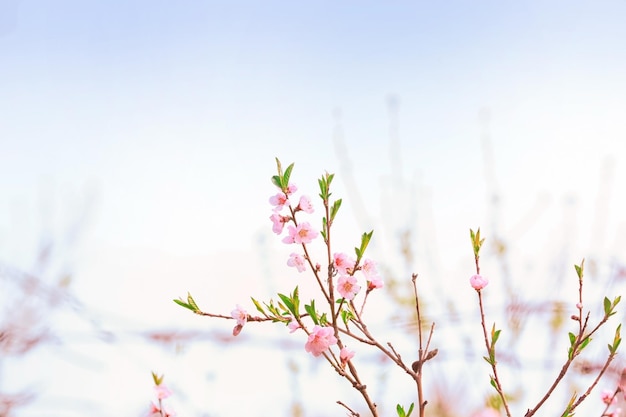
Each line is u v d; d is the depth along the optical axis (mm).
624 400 1553
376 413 1466
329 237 1499
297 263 1503
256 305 1494
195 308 1488
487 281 1526
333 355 1477
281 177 1516
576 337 1507
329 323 1490
